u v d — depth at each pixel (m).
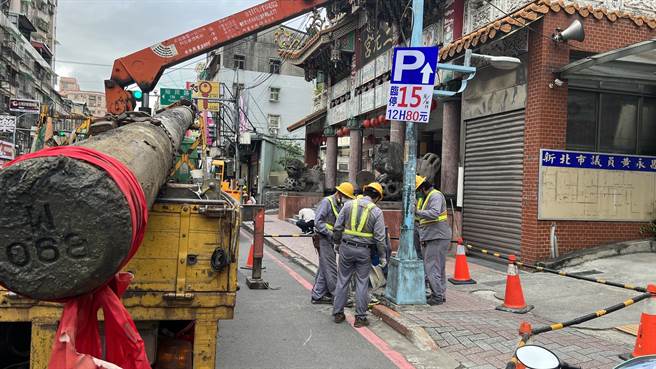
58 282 1.75
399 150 11.95
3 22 34.06
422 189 6.98
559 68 8.88
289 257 11.42
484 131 10.50
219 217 3.53
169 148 4.31
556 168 8.94
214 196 6.21
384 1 14.48
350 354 5.11
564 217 8.99
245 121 37.62
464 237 11.02
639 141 9.83
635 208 9.43
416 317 6.05
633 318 6.02
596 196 9.19
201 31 9.27
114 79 9.09
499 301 6.97
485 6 10.82
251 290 8.02
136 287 3.43
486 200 10.38
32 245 1.74
